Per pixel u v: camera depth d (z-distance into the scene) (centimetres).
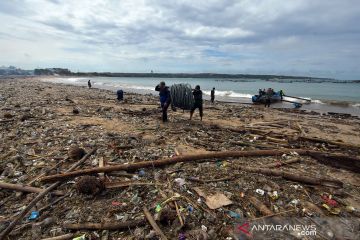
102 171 695
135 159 809
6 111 1617
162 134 1158
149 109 1994
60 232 471
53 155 843
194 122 1496
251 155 877
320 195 618
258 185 650
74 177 672
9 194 605
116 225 478
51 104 2053
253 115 1952
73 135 1084
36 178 675
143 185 633
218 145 1021
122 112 1766
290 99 3962
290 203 574
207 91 5628
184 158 794
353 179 729
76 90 4175
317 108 3111
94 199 578
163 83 1425
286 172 708
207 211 530
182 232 468
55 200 572
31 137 1045
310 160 871
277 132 1336
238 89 6712
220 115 1859
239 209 542
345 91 6206
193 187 629
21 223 496
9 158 811
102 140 1012
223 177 689
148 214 510
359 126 1697
